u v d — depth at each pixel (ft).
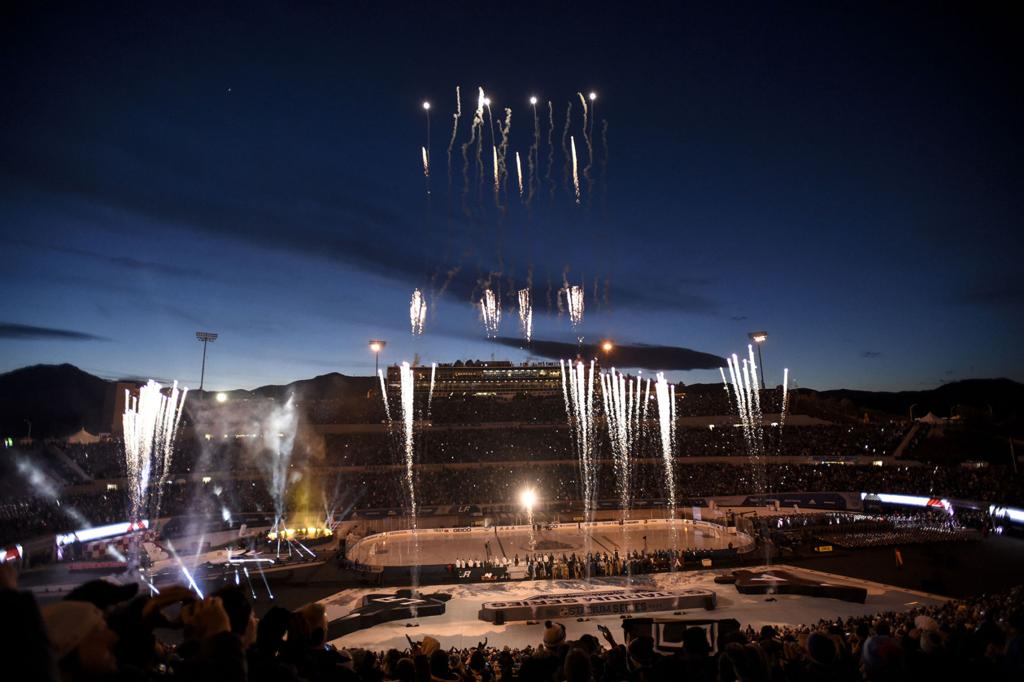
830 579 144.05
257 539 191.93
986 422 278.87
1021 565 149.18
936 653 20.27
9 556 152.05
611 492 262.67
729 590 138.31
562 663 28.45
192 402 292.81
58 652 9.45
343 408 314.76
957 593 130.31
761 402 312.71
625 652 30.96
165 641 98.12
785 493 249.96
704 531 216.13
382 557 180.96
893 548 169.78
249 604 14.79
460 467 278.87
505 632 112.68
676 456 288.51
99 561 168.14
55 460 232.12
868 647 20.43
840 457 274.98
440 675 29.35
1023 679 19.58
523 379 374.43
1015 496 196.85
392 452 283.59
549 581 150.82
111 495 224.12
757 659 20.68
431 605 125.18
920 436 273.33
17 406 588.50
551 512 244.22
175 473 254.27
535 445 297.33
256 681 14.10
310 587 147.43
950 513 202.69
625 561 161.79
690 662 21.65
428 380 370.73
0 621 5.64
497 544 199.72
